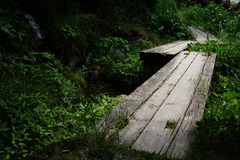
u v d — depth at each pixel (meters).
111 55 6.10
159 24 8.24
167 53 4.63
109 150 1.48
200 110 2.11
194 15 10.10
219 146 1.57
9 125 2.68
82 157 1.45
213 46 5.41
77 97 3.86
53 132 2.63
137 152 1.48
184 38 7.88
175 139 1.63
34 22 5.50
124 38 6.88
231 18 10.00
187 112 2.07
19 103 2.89
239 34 7.76
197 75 3.22
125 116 1.96
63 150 1.54
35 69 4.12
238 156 1.48
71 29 5.54
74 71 5.19
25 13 5.45
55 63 4.81
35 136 2.57
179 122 1.88
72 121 2.81
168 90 2.62
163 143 1.59
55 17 5.86
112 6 7.41
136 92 2.55
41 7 5.86
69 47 5.43
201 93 2.54
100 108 3.11
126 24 7.32
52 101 3.54
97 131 1.69
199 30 8.64
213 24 9.33
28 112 2.83
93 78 5.38
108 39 6.13
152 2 8.80
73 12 6.33
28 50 4.52
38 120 2.78
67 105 3.57
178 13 9.58
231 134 1.75
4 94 3.09
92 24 6.44
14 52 4.26
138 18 7.97
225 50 5.42
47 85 3.89
